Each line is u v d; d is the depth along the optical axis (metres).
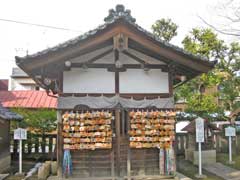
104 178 10.42
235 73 21.31
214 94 21.34
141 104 10.76
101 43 10.31
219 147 18.94
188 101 20.36
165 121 10.78
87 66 10.69
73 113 10.47
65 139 10.39
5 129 14.95
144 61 10.91
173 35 21.03
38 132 17.84
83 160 10.57
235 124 22.31
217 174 13.19
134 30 9.88
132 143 10.57
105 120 10.49
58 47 9.71
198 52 20.36
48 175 12.34
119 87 10.77
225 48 20.91
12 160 17.30
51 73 10.94
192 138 16.78
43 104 26.41
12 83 35.75
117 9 10.73
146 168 10.80
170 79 11.00
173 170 10.75
